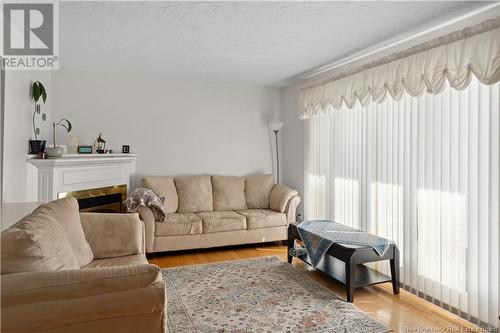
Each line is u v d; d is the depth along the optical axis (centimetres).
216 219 447
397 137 329
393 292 314
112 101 495
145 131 512
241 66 448
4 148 300
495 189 243
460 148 267
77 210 263
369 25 298
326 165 450
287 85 570
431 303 293
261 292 312
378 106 353
